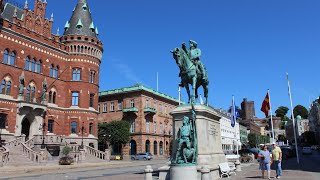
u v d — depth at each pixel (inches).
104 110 3149.6
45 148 1699.1
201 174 615.8
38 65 2018.9
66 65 2207.2
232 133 4554.6
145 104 2970.0
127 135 2728.8
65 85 2182.6
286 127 7239.2
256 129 6860.2
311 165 1305.4
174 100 3533.5
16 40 1882.4
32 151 1494.8
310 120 6451.8
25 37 1934.1
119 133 2672.2
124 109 2935.5
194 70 808.3
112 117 3073.3
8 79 1812.3
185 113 770.2
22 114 1844.2
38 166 1352.1
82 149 1806.1
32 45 1982.0
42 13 2108.8
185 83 821.9
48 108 2022.6
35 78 1975.9
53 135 1962.4
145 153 2534.5
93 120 2228.1
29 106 1855.3
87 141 2149.4
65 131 2114.9
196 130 727.7
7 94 1798.7
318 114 5541.3
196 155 650.8
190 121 673.6
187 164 592.4
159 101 3243.1
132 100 2977.4
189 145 625.9
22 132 1899.6
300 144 6013.8
